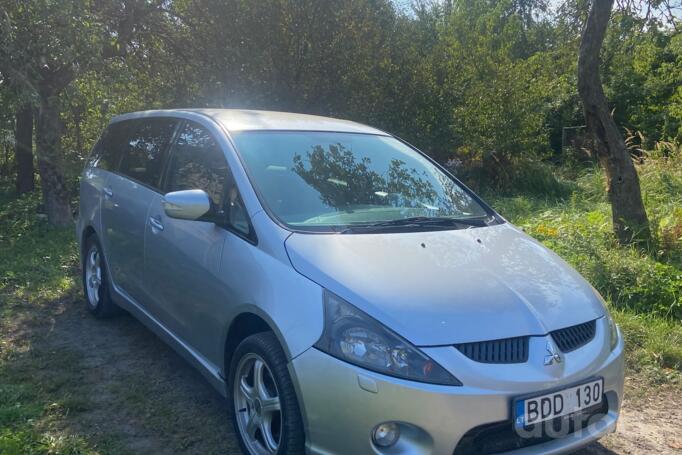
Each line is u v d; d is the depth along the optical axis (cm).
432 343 271
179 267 390
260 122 425
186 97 1203
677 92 1923
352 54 1207
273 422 315
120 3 998
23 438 335
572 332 306
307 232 332
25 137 1263
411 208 393
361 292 286
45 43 743
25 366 441
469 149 1473
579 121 2056
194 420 373
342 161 410
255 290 318
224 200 370
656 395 443
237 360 329
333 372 273
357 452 269
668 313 568
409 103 1333
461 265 321
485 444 273
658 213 844
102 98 980
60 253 766
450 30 1572
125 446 341
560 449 287
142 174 476
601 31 727
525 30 2286
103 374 432
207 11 1119
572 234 708
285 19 1141
